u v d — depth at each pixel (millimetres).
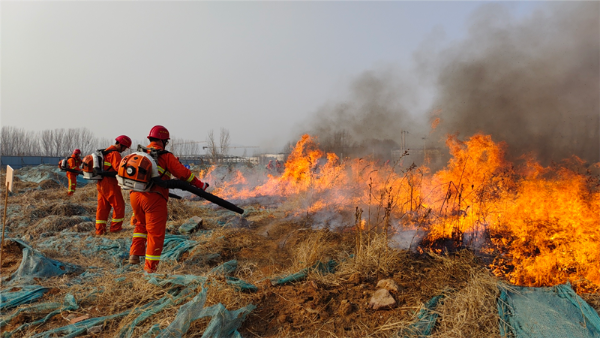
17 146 63000
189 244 5734
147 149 4656
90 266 4801
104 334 2941
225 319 2863
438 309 3182
